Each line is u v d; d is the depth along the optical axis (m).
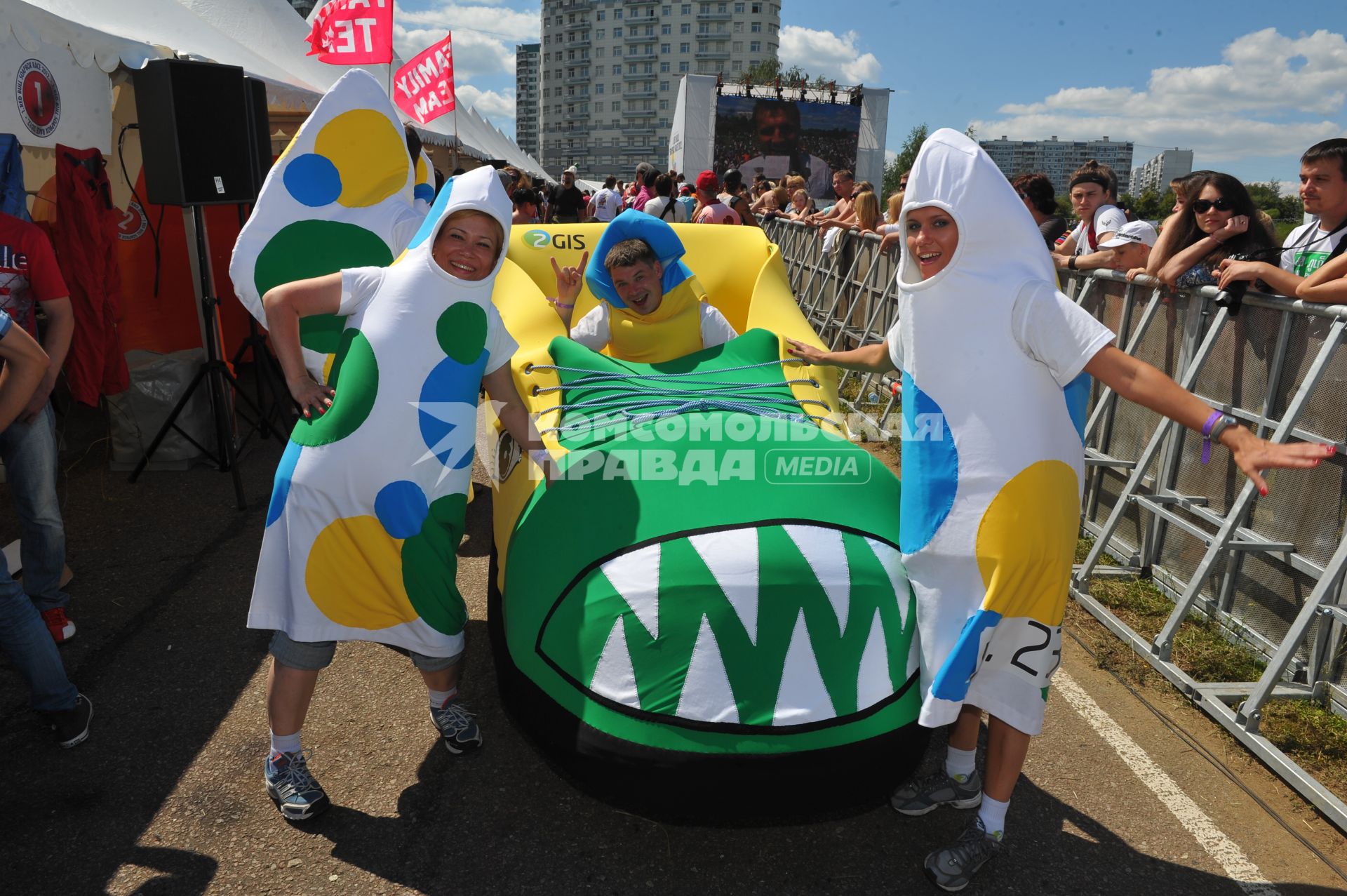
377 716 3.25
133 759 2.96
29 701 3.28
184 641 3.72
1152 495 4.35
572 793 2.86
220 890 2.42
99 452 6.11
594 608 2.41
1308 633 3.50
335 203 2.93
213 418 5.91
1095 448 5.02
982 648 2.27
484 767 2.97
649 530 2.51
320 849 2.58
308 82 8.70
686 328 3.80
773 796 2.24
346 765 2.96
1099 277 4.98
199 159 4.96
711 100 27.81
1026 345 2.24
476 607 4.06
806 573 2.39
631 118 149.00
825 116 28.38
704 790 2.24
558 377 3.39
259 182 5.61
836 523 2.55
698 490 2.61
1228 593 3.94
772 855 2.61
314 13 8.88
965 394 2.28
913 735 2.37
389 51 8.89
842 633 2.35
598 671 2.36
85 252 4.96
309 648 2.59
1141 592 4.32
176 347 5.85
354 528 2.53
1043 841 2.69
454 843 2.62
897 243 6.82
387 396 2.50
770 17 141.00
